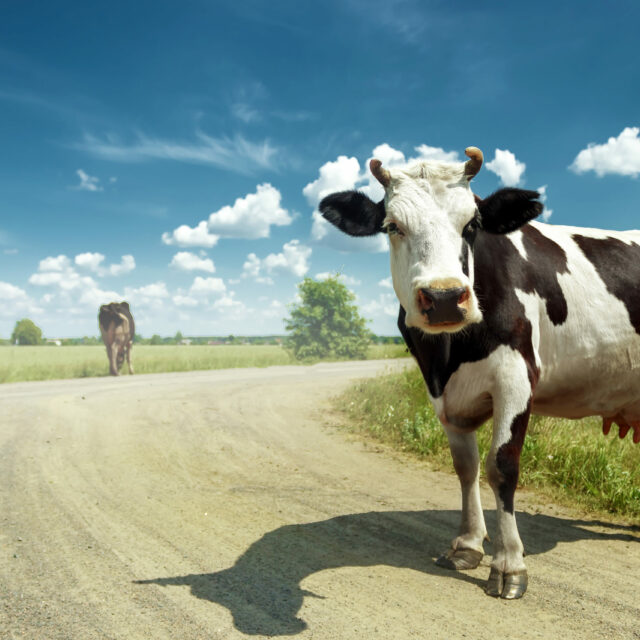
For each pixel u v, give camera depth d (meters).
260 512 4.92
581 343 4.11
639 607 3.17
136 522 4.63
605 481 5.43
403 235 3.38
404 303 3.43
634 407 4.60
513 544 3.43
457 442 3.95
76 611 3.07
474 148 3.38
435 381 3.82
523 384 3.58
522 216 3.54
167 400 11.59
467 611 3.12
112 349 20.89
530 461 6.05
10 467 6.45
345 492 5.56
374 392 10.84
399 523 4.64
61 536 4.29
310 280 30.36
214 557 3.89
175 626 2.91
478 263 3.65
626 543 4.24
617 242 4.49
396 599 3.26
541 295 3.92
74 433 8.38
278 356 32.22
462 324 3.04
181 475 6.20
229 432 8.48
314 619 3.00
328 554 3.97
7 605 3.15
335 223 3.85
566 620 3.02
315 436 8.21
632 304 4.27
